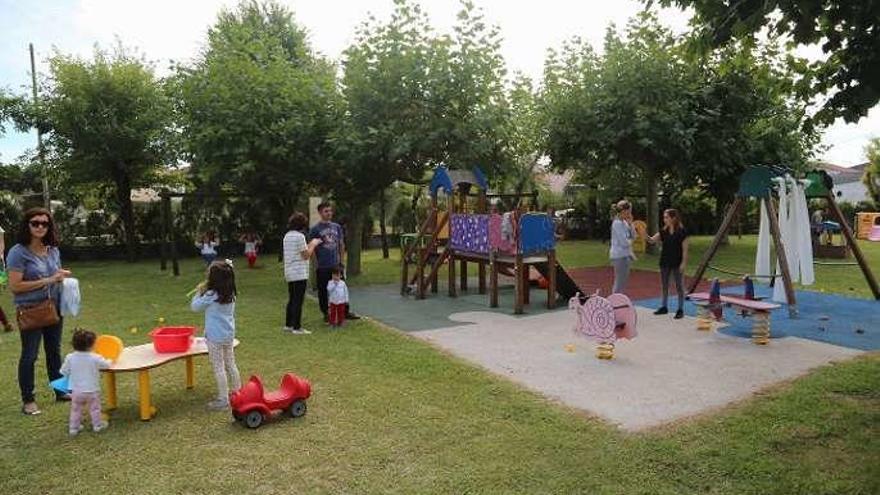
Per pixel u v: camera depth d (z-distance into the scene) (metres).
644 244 20.91
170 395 6.02
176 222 23.03
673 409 5.42
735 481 4.05
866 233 27.75
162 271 17.62
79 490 4.07
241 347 7.89
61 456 4.61
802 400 5.55
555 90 19.36
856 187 47.06
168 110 20.16
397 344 8.03
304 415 5.39
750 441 4.65
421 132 14.09
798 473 4.12
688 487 3.98
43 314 5.57
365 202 16.19
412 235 18.38
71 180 21.31
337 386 6.20
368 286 14.03
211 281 5.62
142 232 22.86
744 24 4.79
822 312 9.88
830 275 14.44
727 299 8.59
